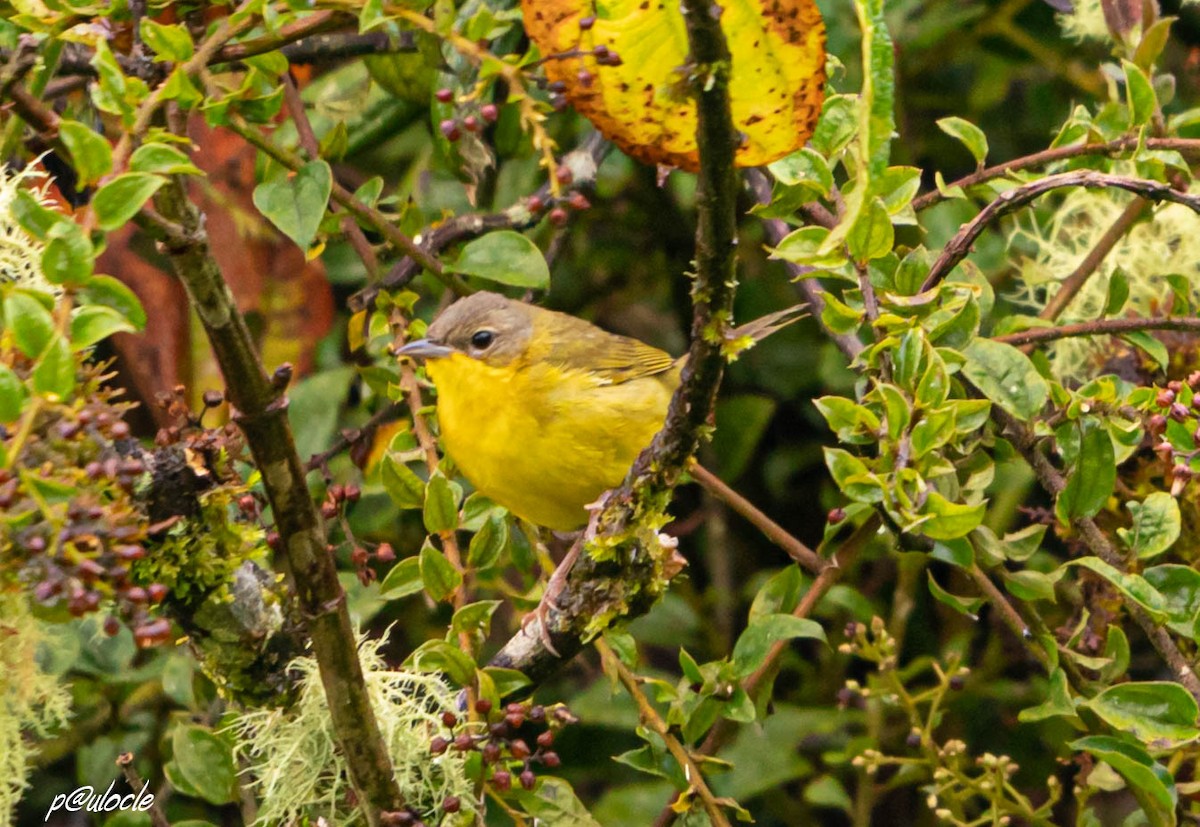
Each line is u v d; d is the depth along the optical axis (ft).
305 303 31.99
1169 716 21.39
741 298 39.27
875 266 24.26
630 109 17.49
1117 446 23.27
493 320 28.17
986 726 37.04
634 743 35.96
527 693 23.93
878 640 28.37
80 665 30.96
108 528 14.76
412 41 27.12
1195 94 36.96
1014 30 37.35
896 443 21.44
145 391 29.81
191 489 19.62
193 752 24.91
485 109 20.83
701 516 38.55
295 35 22.02
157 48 19.72
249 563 21.16
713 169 15.11
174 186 15.53
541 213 26.84
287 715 21.67
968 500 25.49
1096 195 29.91
